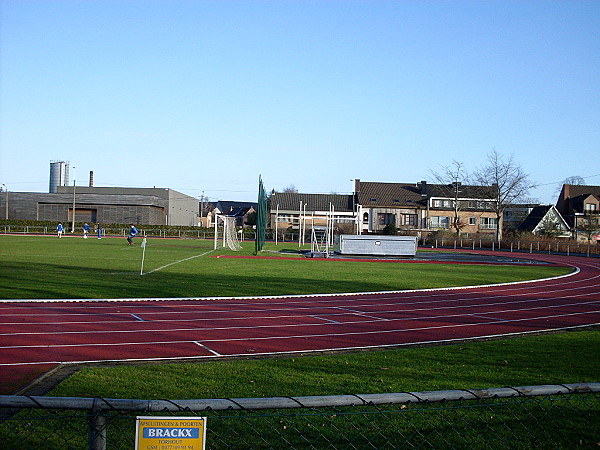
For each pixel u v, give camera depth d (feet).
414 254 164.55
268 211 312.71
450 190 283.79
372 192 297.53
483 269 124.47
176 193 346.95
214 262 120.67
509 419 23.09
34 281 74.23
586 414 23.90
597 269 134.51
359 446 20.04
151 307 57.26
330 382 28.68
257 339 43.27
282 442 20.30
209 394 26.13
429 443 20.39
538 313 61.67
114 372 30.78
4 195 281.74
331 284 83.15
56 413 22.74
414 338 45.73
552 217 261.44
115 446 19.27
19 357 35.04
